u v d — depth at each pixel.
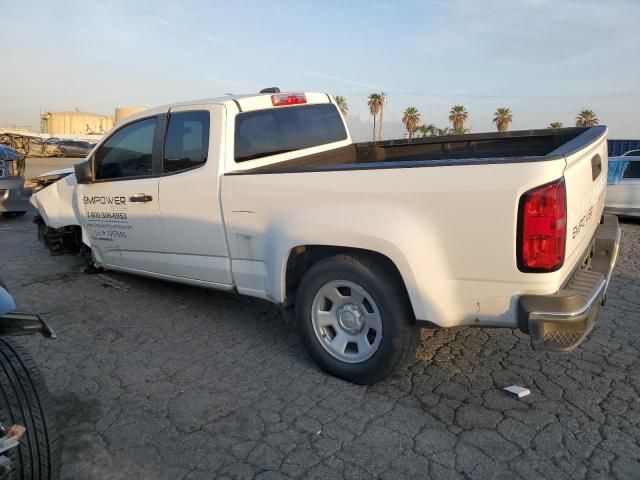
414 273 3.14
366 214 3.28
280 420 3.27
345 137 5.62
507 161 2.86
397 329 3.37
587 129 4.43
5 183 9.77
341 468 2.81
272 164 4.54
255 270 4.04
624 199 10.45
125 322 4.94
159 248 4.77
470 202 2.95
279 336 4.57
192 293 5.73
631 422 3.15
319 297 3.69
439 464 2.82
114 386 3.74
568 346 2.85
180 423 3.26
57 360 4.16
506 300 2.99
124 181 4.93
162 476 2.79
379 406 3.39
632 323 4.70
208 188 4.17
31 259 7.38
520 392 3.47
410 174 3.13
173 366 4.03
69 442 3.09
